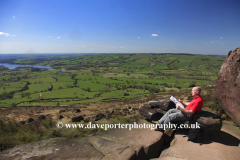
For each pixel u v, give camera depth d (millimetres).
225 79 5367
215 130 3965
